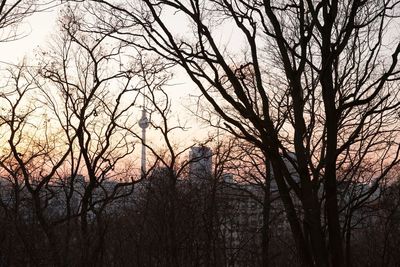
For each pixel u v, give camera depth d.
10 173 16.89
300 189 8.43
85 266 14.52
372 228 20.47
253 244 30.08
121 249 21.03
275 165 8.62
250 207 29.48
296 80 8.59
